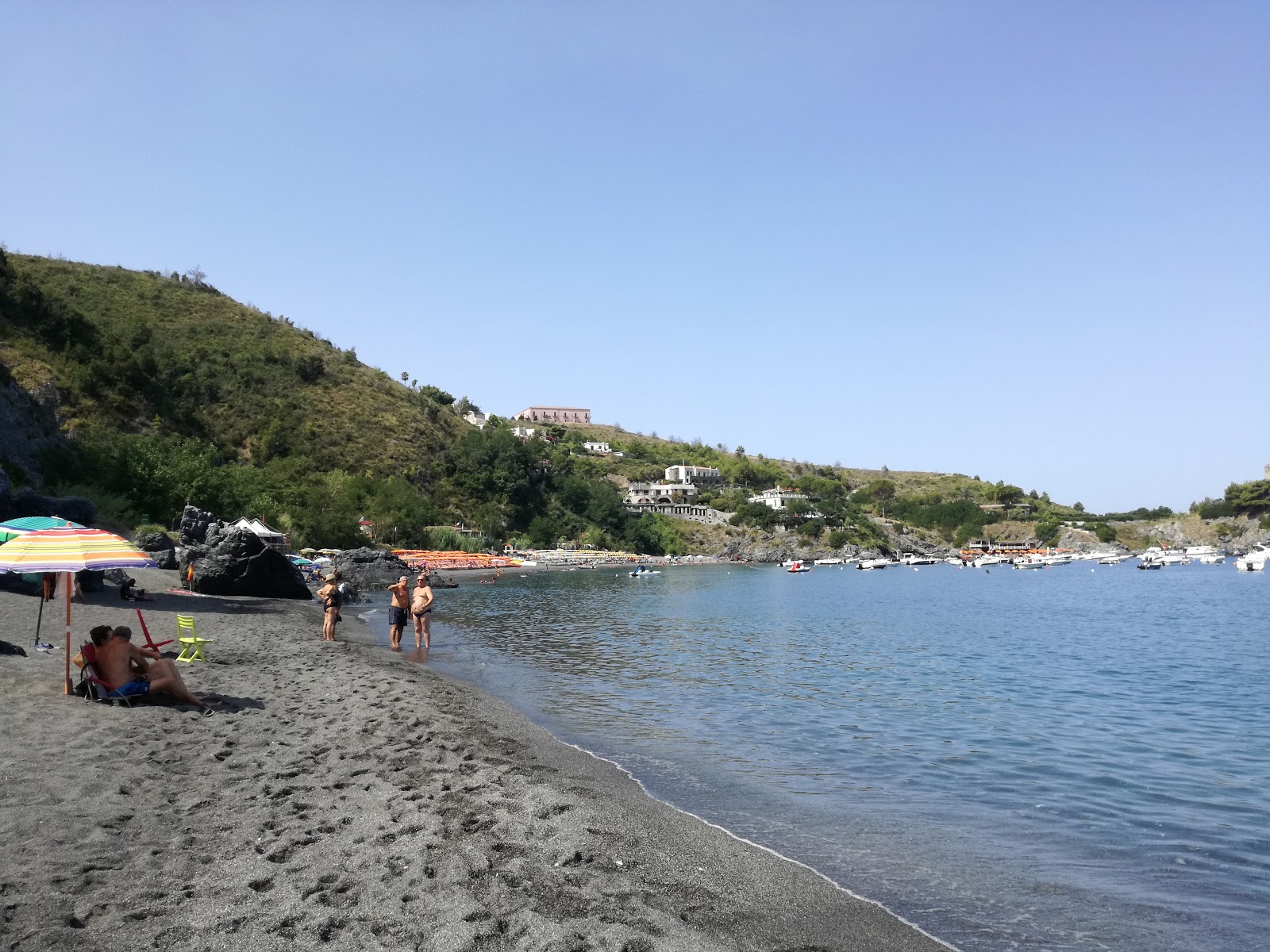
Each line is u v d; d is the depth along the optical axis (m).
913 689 22.62
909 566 173.62
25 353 78.38
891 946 7.02
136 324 114.75
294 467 103.12
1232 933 7.58
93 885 6.59
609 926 6.55
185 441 74.25
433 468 129.62
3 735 10.72
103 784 9.12
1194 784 13.22
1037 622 48.12
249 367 120.00
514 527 138.38
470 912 6.55
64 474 56.78
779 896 7.96
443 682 19.45
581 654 27.48
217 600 34.06
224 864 7.30
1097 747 15.94
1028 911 7.99
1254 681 25.31
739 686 22.11
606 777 12.02
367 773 10.59
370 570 62.12
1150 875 9.09
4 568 11.94
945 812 11.37
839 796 12.00
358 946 5.90
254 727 12.64
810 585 92.81
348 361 143.75
